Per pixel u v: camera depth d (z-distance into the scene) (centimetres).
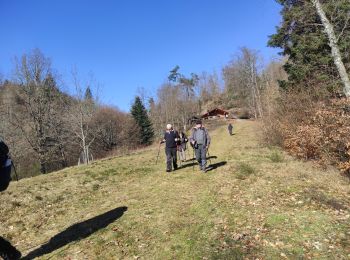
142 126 6706
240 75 9269
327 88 1656
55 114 3841
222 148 2234
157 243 653
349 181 1048
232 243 628
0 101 3856
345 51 1734
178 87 10494
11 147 3597
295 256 567
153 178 1281
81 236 710
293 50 1956
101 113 5416
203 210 815
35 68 3850
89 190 1145
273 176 1068
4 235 759
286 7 2017
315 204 795
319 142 1288
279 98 1947
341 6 1634
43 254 638
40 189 1135
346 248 580
